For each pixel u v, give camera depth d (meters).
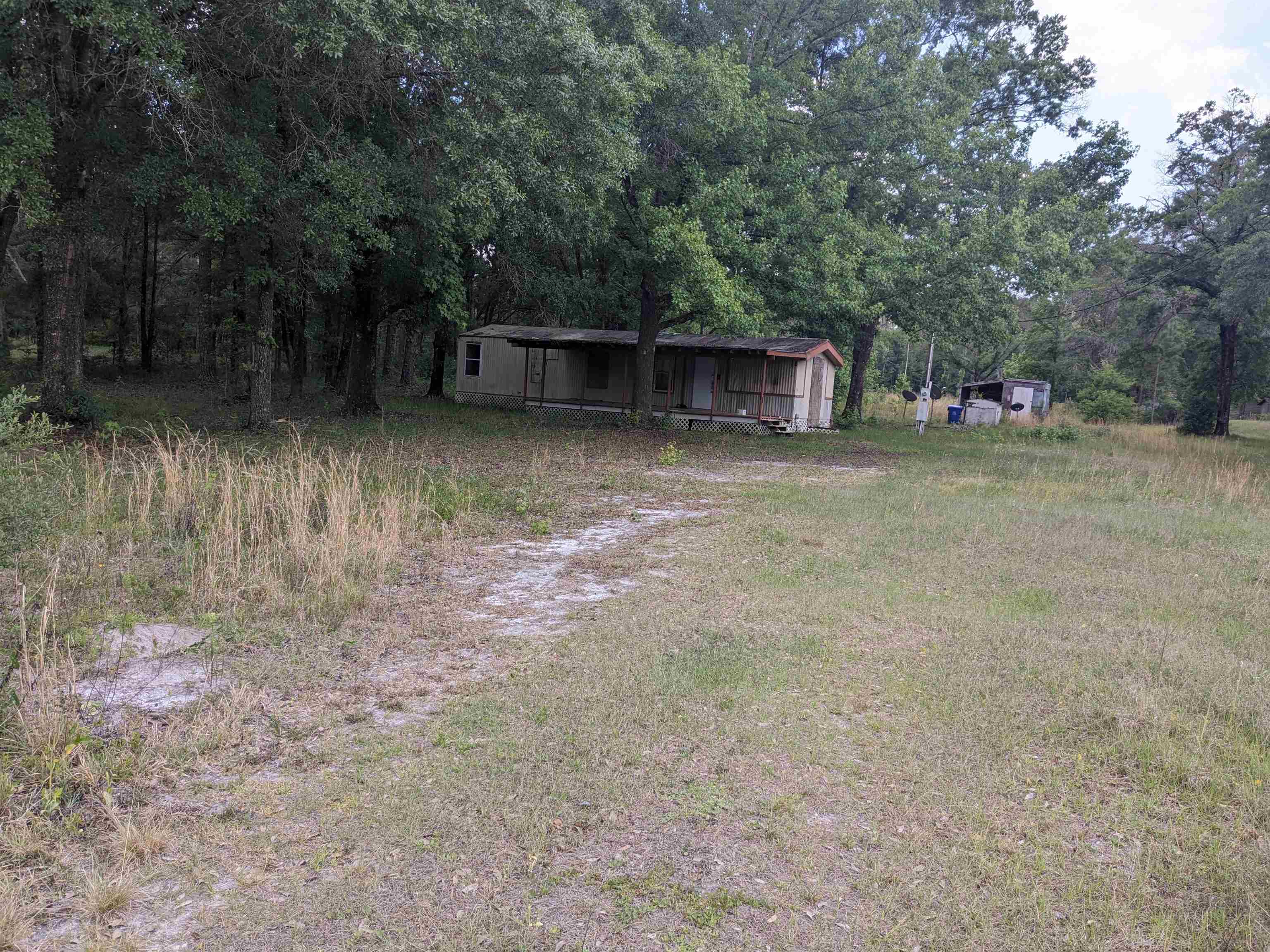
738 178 20.83
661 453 18.45
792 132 23.16
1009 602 7.42
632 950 2.83
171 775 3.97
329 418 22.27
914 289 24.27
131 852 3.34
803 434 27.45
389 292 22.64
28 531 5.67
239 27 12.71
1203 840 3.59
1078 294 39.81
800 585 7.83
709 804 3.80
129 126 15.43
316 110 15.46
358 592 6.94
